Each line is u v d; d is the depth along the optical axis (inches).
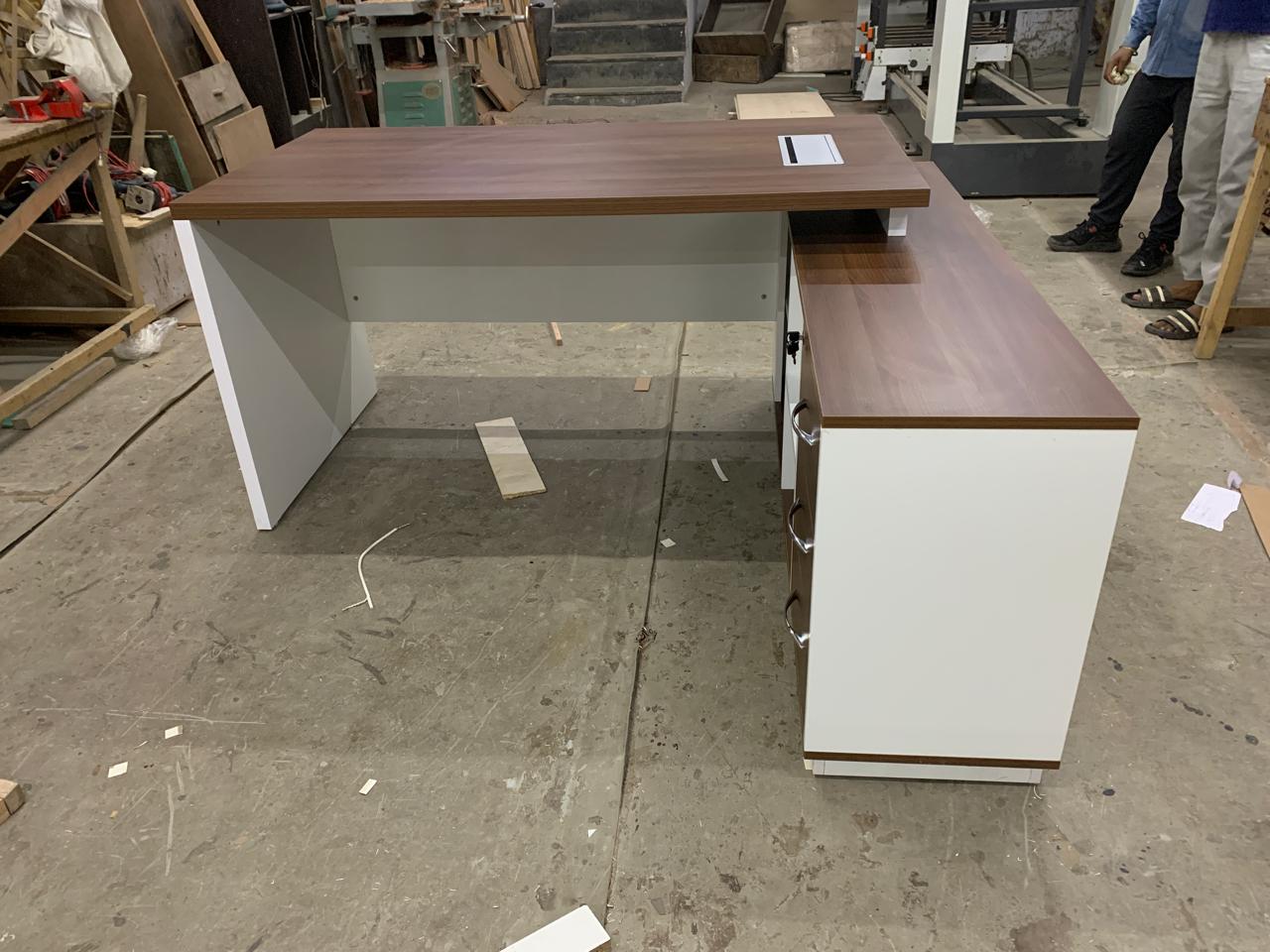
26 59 128.8
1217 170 109.3
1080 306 122.7
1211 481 86.2
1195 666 66.1
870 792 58.2
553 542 83.4
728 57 286.5
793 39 293.0
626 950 49.9
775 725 63.5
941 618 50.5
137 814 58.4
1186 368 105.8
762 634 71.7
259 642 72.4
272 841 56.4
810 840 55.3
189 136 156.9
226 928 51.5
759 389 109.2
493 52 269.9
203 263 72.2
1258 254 133.2
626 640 71.5
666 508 87.9
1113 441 43.5
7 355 122.7
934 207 75.5
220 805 58.9
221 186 71.8
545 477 93.2
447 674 68.7
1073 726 61.8
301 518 87.8
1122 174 132.4
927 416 43.6
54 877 54.6
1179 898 51.0
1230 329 114.3
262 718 65.4
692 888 52.9
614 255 89.4
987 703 53.9
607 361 117.3
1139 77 123.3
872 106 243.0
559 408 106.5
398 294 96.3
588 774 60.1
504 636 72.3
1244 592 72.8
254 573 80.2
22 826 57.8
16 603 77.0
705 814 57.2
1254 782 57.3
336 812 58.2
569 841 55.8
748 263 88.0
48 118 107.7
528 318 95.0
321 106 213.8
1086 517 46.0
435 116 193.5
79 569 81.0
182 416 106.7
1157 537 79.2
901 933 50.0
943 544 47.7
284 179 73.3
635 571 79.2
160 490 92.5
